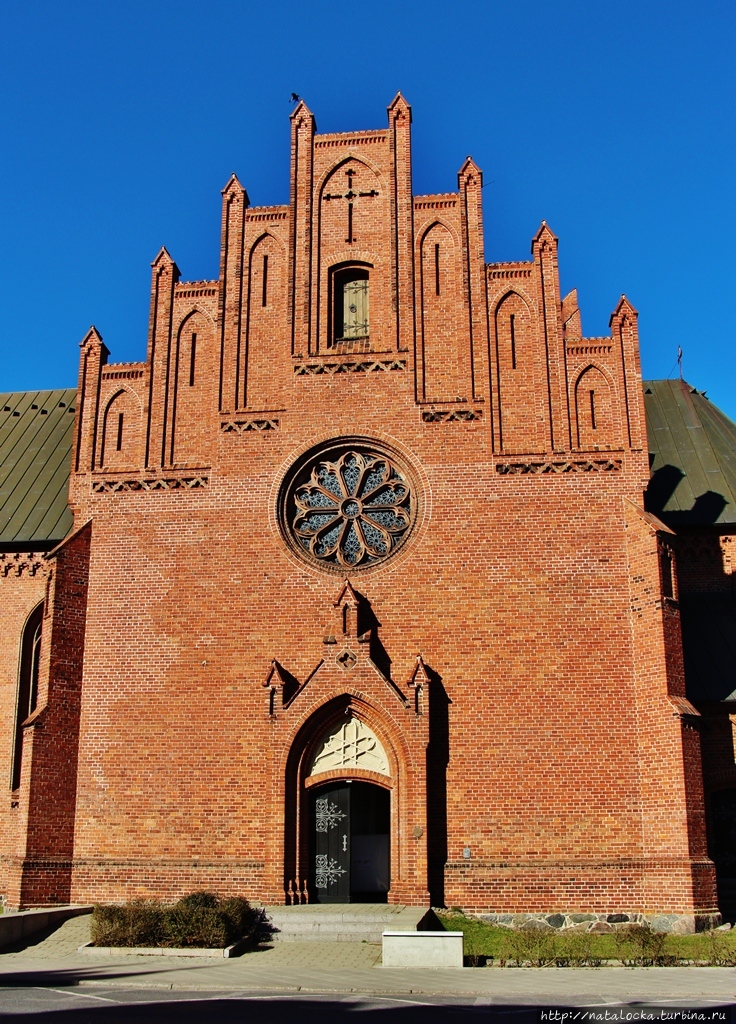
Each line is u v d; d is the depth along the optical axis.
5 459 44.28
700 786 30.45
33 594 39.03
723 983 21.92
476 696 32.22
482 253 36.31
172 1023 17.59
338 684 31.91
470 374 35.16
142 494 35.38
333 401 35.44
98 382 36.88
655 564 32.19
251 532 34.56
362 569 33.78
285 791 31.53
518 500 33.84
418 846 30.50
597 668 32.19
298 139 38.12
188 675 33.53
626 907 30.23
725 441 42.97
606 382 34.91
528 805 31.22
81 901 32.09
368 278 37.19
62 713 33.34
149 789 32.75
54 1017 18.22
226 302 36.81
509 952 25.45
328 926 28.61
